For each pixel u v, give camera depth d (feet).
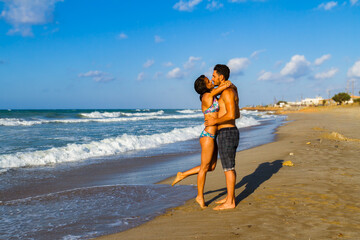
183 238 9.09
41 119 109.50
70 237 10.03
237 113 12.56
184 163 26.40
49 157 28.07
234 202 12.26
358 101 306.35
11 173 22.54
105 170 23.79
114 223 11.28
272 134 51.78
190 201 14.05
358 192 13.39
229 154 12.17
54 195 15.93
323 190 13.85
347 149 27.78
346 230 9.06
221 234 9.20
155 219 11.47
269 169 19.71
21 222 11.69
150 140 42.50
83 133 56.65
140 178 20.51
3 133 54.80
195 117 149.59
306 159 22.82
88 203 14.24
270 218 10.50
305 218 10.30
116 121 108.78
